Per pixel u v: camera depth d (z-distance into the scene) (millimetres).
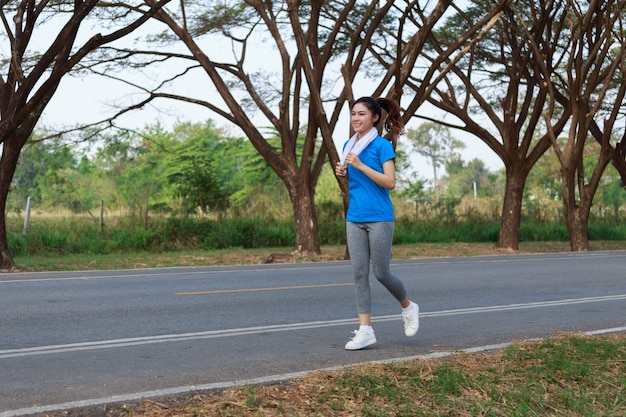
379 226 6254
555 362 5656
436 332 7629
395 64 18281
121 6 19062
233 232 23938
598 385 5219
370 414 4430
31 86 14875
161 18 19344
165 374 5574
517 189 24016
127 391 5039
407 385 5020
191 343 6883
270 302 9797
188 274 13781
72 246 21328
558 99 24469
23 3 14977
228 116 19672
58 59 15336
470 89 23953
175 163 45094
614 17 21719
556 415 4590
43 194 44625
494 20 18188
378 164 6195
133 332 7434
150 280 12570
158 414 4371
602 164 23828
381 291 10977
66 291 10859
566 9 22031
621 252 22078
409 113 18312
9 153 15695
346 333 7496
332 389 4891
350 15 22734
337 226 26203
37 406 4590
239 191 43438
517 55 23203
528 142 24062
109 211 25672
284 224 25953
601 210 35062
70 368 5754
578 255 20406
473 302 10031
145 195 44188
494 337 7359
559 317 8773
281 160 19656
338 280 12664
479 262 17203
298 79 19891
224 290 11102
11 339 6996
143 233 22406
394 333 7520
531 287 11859
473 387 5043
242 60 20484
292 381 5172
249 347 6715
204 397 4785
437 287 11781
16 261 17797
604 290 11523
